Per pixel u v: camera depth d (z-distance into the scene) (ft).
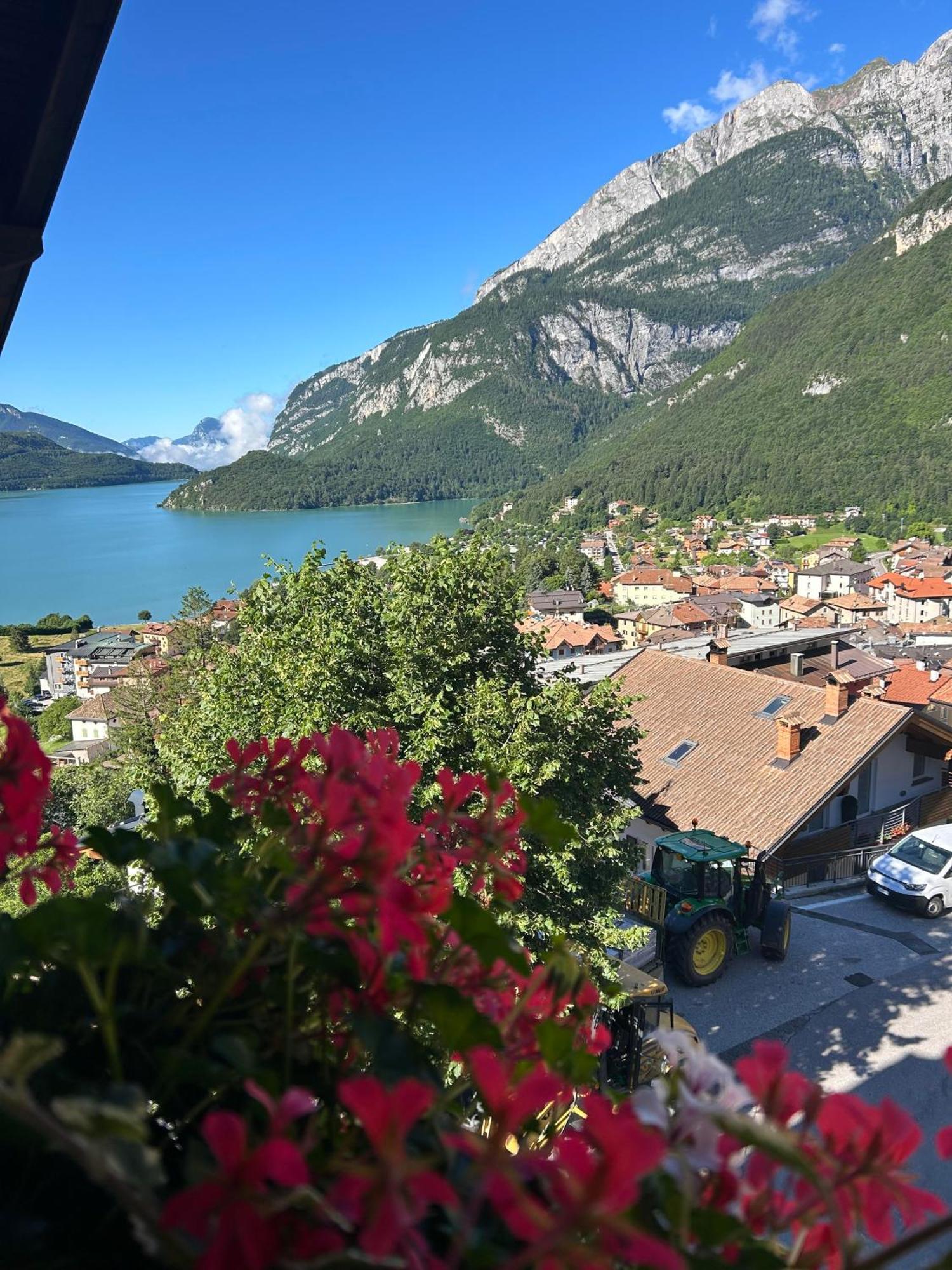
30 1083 2.57
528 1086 2.15
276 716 31.58
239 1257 1.82
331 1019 3.69
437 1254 2.53
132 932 2.84
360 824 3.06
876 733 53.72
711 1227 2.30
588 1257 1.79
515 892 4.22
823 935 47.21
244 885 3.22
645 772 59.41
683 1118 2.45
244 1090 3.21
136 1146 1.88
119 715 126.21
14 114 9.65
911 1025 37.29
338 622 32.73
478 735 29.17
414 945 3.16
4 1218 2.34
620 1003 25.88
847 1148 2.36
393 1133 1.88
